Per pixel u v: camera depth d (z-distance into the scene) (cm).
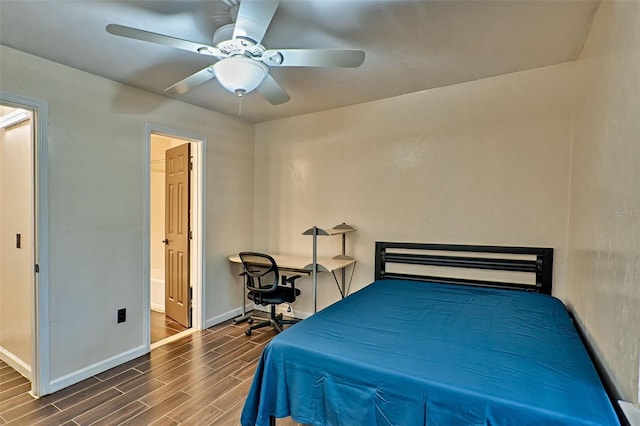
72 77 246
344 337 170
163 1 170
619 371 131
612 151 150
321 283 373
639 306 113
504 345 160
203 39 209
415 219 318
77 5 173
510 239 278
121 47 218
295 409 155
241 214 402
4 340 277
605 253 155
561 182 258
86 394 231
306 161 380
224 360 284
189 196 360
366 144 342
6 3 170
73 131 246
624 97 135
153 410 213
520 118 271
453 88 296
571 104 252
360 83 289
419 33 204
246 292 410
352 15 184
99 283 263
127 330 283
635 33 124
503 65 255
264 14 140
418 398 128
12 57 217
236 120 392
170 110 317
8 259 269
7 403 221
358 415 139
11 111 257
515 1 172
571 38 211
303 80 280
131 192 286
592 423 104
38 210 228
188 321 361
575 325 219
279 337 170
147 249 298
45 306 231
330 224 367
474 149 290
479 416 117
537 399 115
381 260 332
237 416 207
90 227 257
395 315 205
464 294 257
